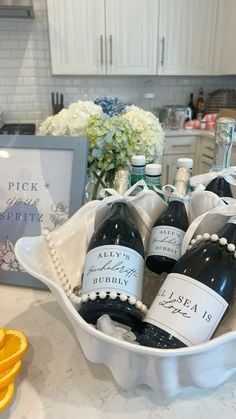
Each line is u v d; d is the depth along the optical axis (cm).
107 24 254
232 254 39
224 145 57
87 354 36
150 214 48
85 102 76
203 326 32
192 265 37
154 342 32
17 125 267
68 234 47
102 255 39
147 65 272
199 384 34
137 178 58
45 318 50
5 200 61
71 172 58
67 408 36
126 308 36
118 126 68
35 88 287
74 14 248
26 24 267
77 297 39
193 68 282
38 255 44
